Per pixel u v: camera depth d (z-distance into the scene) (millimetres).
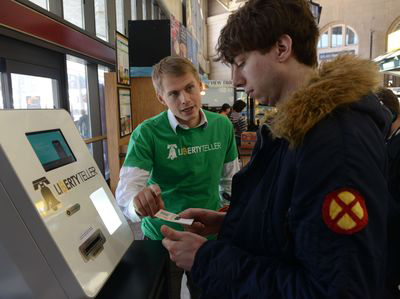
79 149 756
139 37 2871
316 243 515
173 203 1430
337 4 14602
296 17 615
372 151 534
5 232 522
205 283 655
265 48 625
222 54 698
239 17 643
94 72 4492
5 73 2688
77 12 3943
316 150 530
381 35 14078
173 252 722
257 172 736
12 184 514
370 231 505
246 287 598
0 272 537
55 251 529
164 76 1317
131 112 3064
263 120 744
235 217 757
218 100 9695
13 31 2582
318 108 543
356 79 564
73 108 4164
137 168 1301
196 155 1412
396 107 1928
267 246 645
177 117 1379
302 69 647
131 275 680
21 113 602
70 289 538
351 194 497
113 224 749
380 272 523
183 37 3828
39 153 603
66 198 615
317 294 509
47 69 3336
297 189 546
